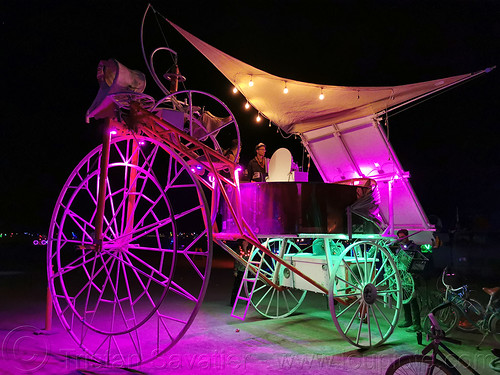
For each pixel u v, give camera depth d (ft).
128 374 14.21
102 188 14.98
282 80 20.58
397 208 25.35
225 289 36.27
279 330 20.94
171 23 18.21
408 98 21.76
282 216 17.78
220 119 19.58
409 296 22.54
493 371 14.67
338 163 26.55
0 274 45.37
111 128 15.60
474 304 20.26
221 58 19.52
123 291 34.37
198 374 14.34
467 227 83.30
